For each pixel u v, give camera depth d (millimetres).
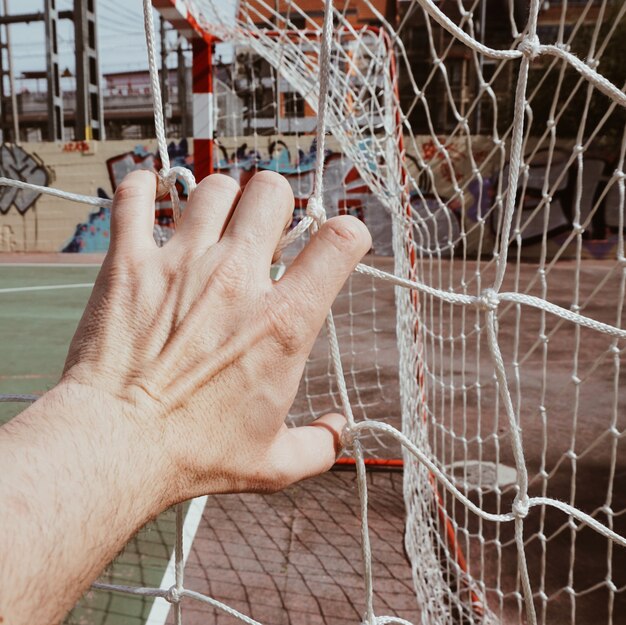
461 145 9195
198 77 2682
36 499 362
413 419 2018
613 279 7762
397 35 1596
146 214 562
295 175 8391
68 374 461
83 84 16984
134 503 412
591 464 2490
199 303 484
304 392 3553
